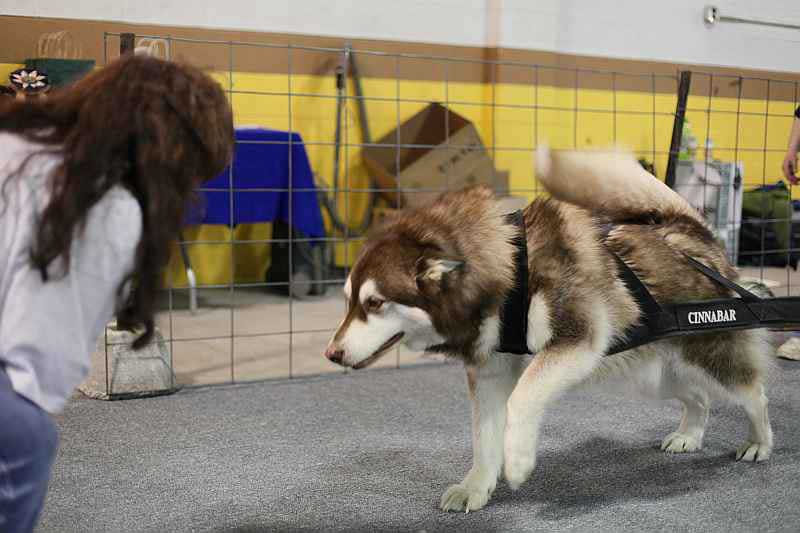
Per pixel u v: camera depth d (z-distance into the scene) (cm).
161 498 240
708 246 258
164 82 144
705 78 539
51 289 136
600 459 272
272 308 552
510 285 214
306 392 362
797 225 516
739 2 504
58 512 229
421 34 656
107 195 138
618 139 652
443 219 217
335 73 627
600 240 230
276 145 516
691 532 213
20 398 139
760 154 502
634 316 228
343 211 646
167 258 146
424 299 209
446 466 267
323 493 244
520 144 695
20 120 146
